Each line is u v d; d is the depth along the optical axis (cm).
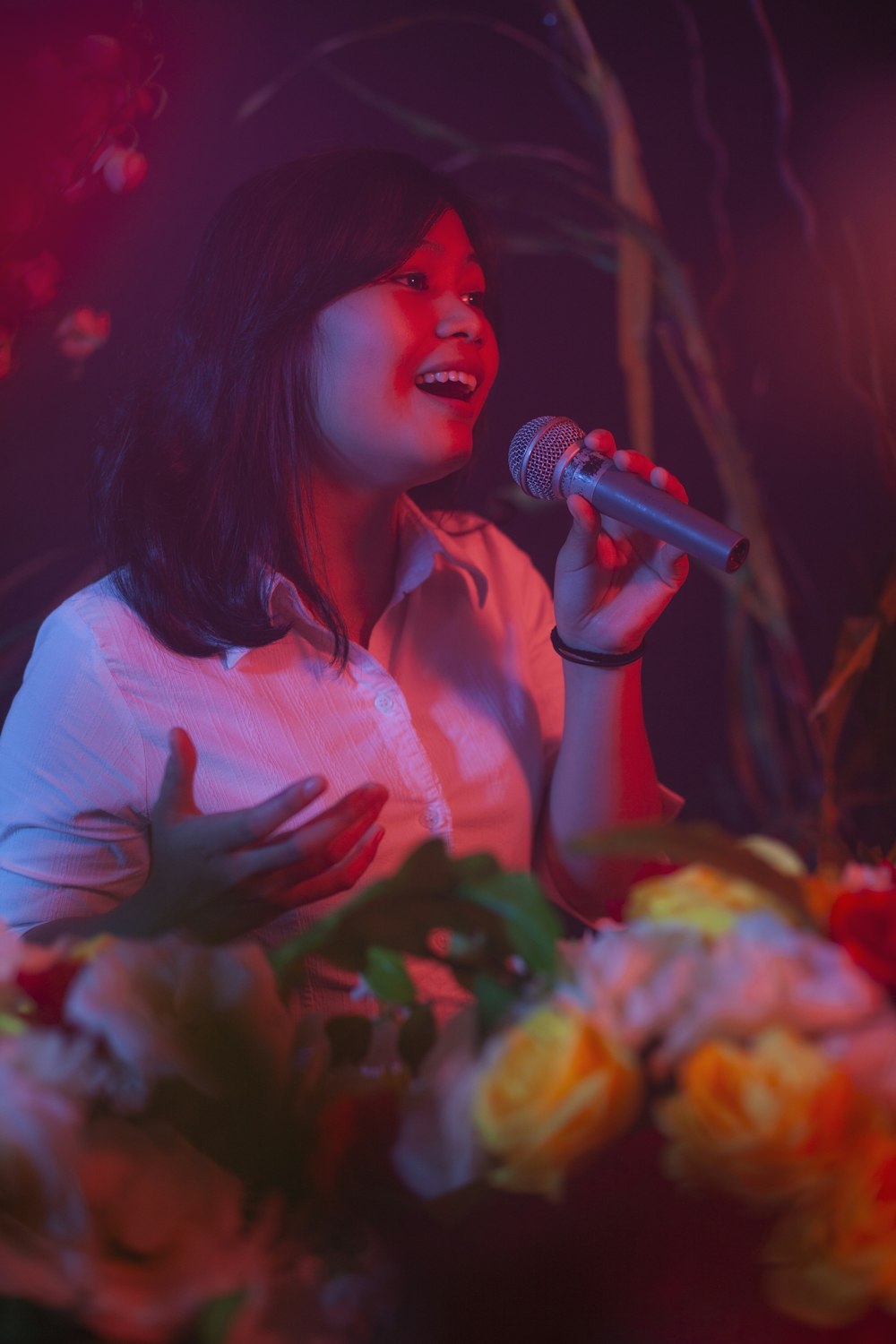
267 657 133
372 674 134
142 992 51
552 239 207
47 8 120
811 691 212
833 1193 50
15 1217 48
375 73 213
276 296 128
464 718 142
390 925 56
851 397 216
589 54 195
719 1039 50
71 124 120
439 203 130
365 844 100
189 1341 49
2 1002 56
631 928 55
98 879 130
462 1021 56
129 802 130
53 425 184
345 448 129
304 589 132
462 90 218
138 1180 49
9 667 185
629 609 133
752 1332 51
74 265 136
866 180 218
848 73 217
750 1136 48
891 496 204
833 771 176
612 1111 48
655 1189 52
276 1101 51
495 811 140
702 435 223
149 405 139
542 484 128
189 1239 50
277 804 90
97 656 130
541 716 153
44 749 130
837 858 151
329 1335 51
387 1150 53
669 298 194
